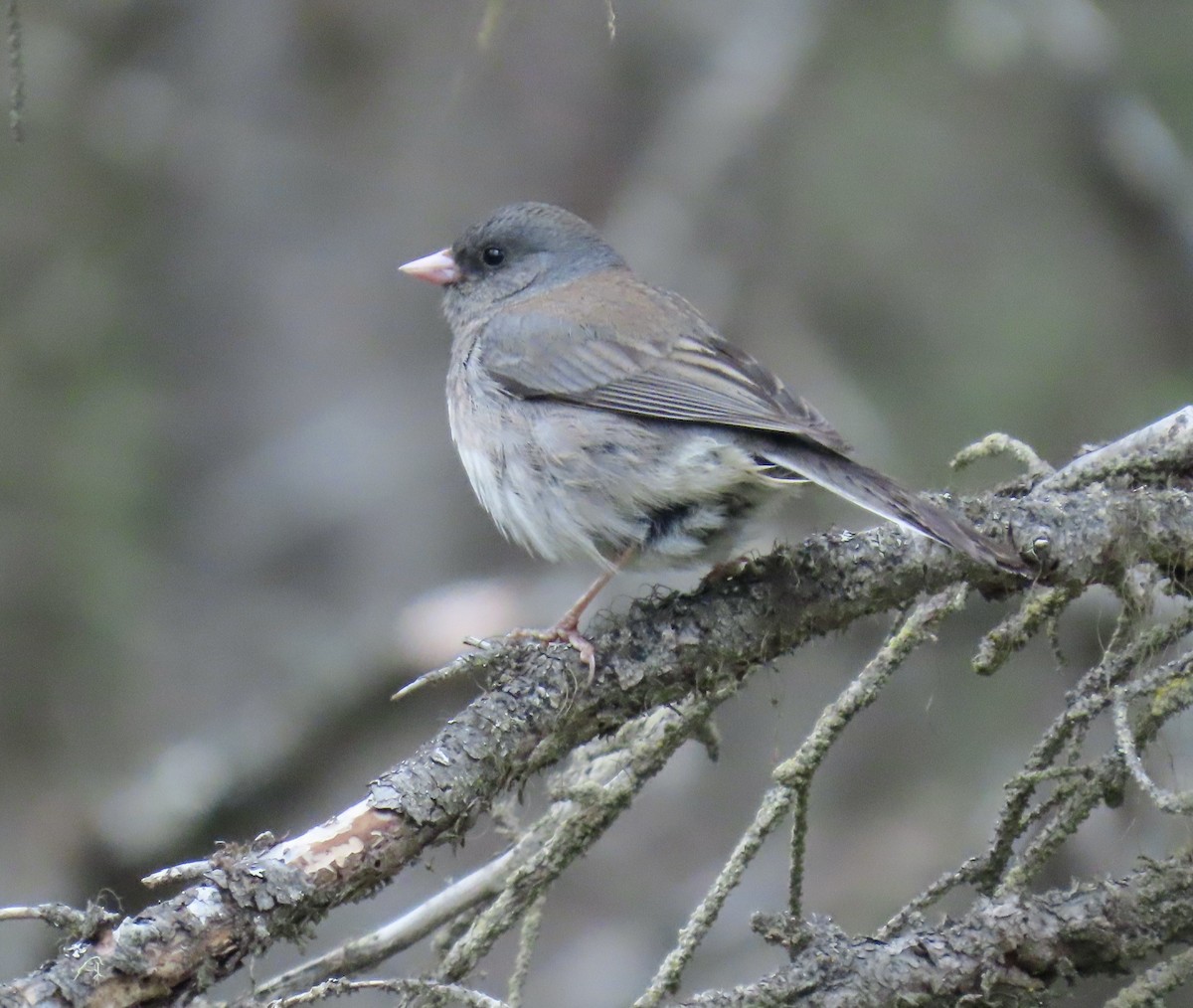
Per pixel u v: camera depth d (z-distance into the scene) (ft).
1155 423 23.53
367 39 45.34
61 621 39.91
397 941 22.22
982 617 36.86
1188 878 19.35
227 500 42.70
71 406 42.16
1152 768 24.21
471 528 43.29
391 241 44.70
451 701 38.86
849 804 37.45
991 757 36.40
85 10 44.45
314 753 38.47
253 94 44.96
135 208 44.21
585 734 21.24
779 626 21.76
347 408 43.91
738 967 34.96
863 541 22.08
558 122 45.47
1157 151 42.88
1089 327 42.91
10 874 36.50
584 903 37.40
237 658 40.98
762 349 41.47
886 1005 19.06
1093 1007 27.55
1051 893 19.67
